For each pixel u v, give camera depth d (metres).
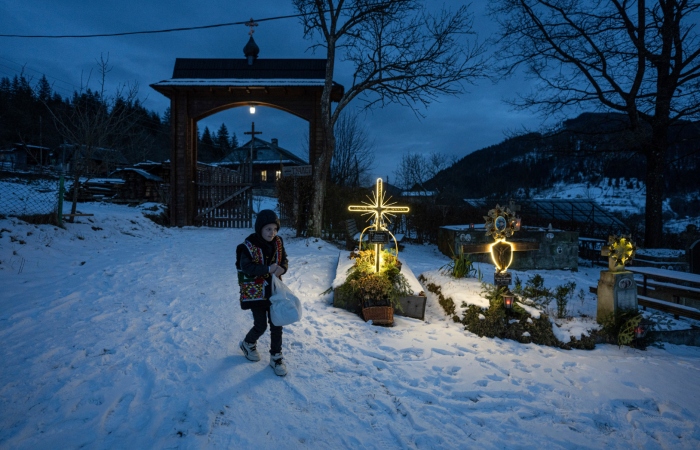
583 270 12.48
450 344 4.89
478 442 2.90
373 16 12.88
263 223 3.67
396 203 16.22
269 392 3.39
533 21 16.48
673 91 15.44
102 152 13.47
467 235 11.96
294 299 3.67
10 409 2.90
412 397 3.53
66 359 3.79
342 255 9.50
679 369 4.49
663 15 15.12
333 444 2.77
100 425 2.75
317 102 16.20
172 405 3.05
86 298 5.95
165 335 4.59
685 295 6.43
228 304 6.03
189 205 16.84
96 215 13.15
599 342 5.24
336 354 4.38
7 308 5.27
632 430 3.20
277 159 51.88
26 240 8.76
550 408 3.45
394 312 6.17
